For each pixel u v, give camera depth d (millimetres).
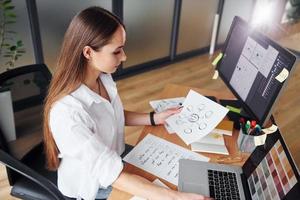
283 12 4840
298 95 3182
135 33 3160
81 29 947
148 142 1248
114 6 2846
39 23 2467
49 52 2633
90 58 998
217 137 1278
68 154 988
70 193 1146
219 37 4172
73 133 960
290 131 2631
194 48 3951
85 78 1062
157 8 3205
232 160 1178
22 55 2490
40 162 1314
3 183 1843
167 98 1549
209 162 1141
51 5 2467
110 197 987
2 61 2371
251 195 981
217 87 3250
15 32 2373
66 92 993
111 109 1170
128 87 3094
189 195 953
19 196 1242
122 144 1377
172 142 1255
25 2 2336
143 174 1091
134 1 2965
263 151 1035
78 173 1090
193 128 1211
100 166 980
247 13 4316
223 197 991
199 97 1304
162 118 1341
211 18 3889
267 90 1146
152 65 3543
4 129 1128
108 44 965
